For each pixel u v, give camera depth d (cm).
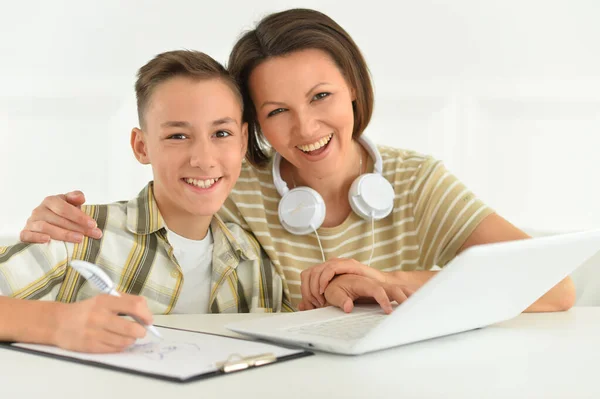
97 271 76
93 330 73
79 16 255
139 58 260
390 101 264
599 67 263
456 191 137
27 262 113
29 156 255
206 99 117
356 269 111
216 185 120
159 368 66
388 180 142
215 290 129
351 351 73
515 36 264
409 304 70
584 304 154
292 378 64
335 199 142
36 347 76
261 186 144
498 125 266
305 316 94
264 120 130
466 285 74
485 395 59
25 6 252
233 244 131
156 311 126
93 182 259
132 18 258
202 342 78
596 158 264
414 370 68
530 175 266
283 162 144
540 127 265
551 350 79
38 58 254
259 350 74
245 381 63
